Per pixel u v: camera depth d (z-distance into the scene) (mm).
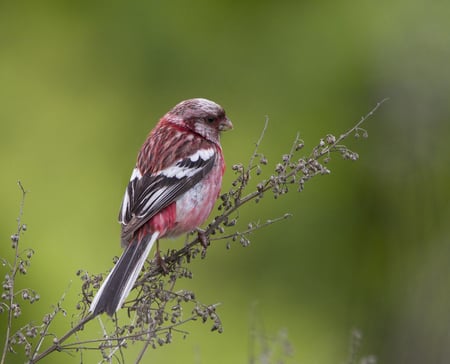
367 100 15117
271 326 14117
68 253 13945
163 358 12664
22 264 6797
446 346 13102
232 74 15109
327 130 14836
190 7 15320
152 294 7059
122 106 15109
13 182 14516
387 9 15359
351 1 15383
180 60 15148
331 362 13578
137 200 8414
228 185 14352
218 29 15273
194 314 7512
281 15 15352
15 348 11359
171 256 7852
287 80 15062
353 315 14352
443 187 15039
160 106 14992
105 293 7074
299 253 14500
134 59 15266
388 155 15055
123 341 7004
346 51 15109
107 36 15406
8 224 14102
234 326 13891
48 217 14281
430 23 15297
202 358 13141
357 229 14852
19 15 15789
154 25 15234
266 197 14445
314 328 14250
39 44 15594
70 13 15633
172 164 8656
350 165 14922
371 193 15008
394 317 13828
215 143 9141
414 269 14266
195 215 8672
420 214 14906
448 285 13594
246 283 14234
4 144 14938
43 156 14852
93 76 15328
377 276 14688
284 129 14797
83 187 14586
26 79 15383
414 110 15203
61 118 15125
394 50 15211
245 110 14938
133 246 8078
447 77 15148
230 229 14250
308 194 14680
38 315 12734
